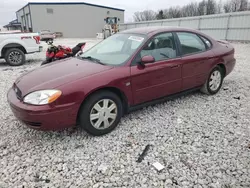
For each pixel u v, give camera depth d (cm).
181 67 340
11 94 279
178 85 347
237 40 1478
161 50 325
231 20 1485
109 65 292
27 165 229
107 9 3241
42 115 237
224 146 254
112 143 265
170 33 342
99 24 3184
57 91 241
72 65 308
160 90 326
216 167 220
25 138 279
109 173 214
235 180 203
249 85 470
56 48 680
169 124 308
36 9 2827
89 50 381
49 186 200
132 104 304
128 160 233
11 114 351
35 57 1015
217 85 415
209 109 354
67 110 247
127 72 285
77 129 298
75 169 221
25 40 796
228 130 288
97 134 277
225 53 407
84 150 252
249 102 378
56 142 269
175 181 203
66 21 2966
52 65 324
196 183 200
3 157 242
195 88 384
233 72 590
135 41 323
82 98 252
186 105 370
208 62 379
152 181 204
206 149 249
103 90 272
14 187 199
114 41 359
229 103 376
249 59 792
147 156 239
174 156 238
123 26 2597
